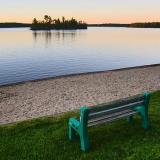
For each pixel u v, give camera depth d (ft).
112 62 137.69
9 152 24.13
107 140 26.12
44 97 52.90
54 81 69.97
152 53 184.14
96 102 48.52
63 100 50.19
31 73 103.19
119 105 25.02
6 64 127.13
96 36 490.49
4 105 47.39
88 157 22.98
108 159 22.57
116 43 288.51
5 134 28.09
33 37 441.27
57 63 131.85
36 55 169.68
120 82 67.56
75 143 25.54
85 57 158.20
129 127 29.09
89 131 28.17
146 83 66.03
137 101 26.76
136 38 408.05
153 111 34.63
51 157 23.13
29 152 24.07
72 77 75.92
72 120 25.58
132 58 155.53
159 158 22.44
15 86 64.18
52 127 29.84
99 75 79.05
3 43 286.05
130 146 24.70
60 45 260.83
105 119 24.70
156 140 25.89
